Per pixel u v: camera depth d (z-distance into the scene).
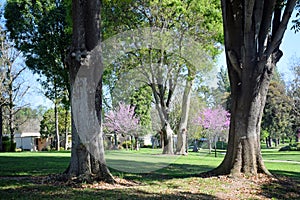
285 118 40.72
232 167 9.51
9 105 34.84
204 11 17.39
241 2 9.47
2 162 14.59
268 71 9.77
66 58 8.20
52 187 7.46
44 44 26.48
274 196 7.58
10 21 26.84
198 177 9.55
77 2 8.07
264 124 42.12
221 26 17.67
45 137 45.75
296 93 37.44
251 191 7.95
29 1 26.67
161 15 17.20
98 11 8.26
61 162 14.76
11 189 7.29
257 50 9.25
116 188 7.58
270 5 9.10
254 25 9.02
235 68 9.55
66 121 41.72
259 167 9.60
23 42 27.11
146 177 9.69
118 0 16.02
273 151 37.28
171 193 7.30
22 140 49.03
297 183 9.04
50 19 26.23
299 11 11.10
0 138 31.44
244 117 9.52
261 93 9.71
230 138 9.80
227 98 26.28
